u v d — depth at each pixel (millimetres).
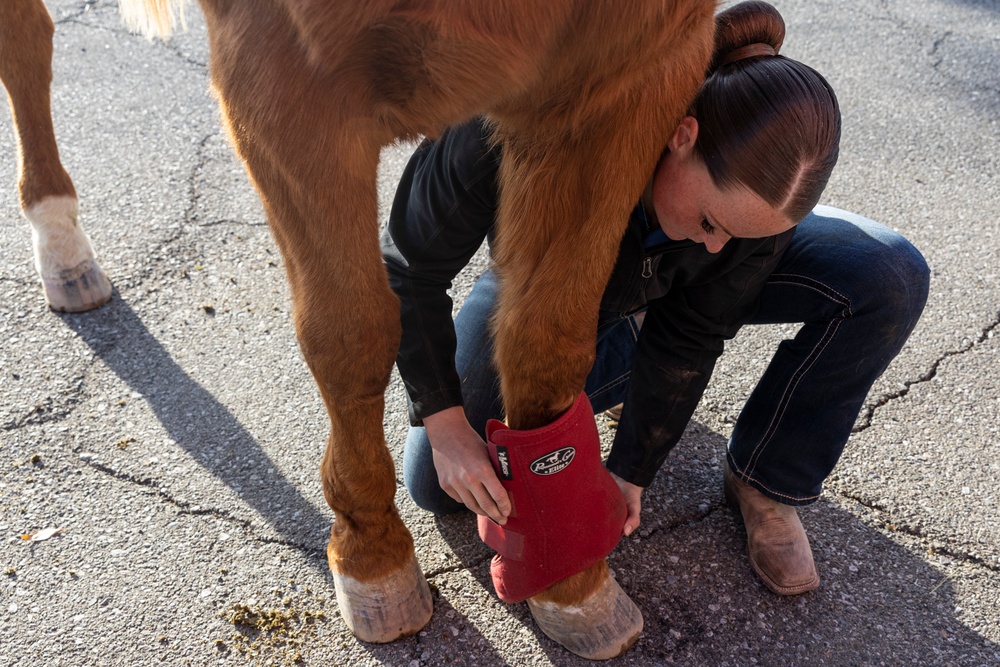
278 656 1718
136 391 2328
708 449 2262
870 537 2018
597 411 2199
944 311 2689
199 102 3625
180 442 2191
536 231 1417
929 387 2422
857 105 3762
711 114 1361
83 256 2549
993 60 4090
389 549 1700
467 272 2848
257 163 1296
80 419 2238
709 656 1753
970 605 1868
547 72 1189
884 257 1716
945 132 3596
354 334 1385
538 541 1569
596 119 1283
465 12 1040
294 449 2189
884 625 1826
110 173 3166
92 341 2473
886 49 4188
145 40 4062
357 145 1211
